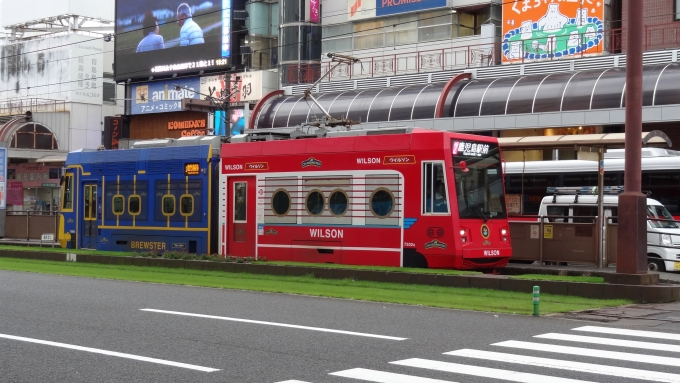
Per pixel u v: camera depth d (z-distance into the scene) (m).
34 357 9.53
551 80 36.84
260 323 12.19
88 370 8.81
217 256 23.19
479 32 47.44
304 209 22.95
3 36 77.25
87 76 67.62
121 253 26.23
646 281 15.81
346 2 52.00
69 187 30.67
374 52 50.34
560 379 8.34
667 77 33.00
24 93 70.69
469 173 20.72
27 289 17.22
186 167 26.44
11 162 62.78
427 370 8.77
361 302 15.13
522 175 29.20
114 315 13.06
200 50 56.31
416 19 48.81
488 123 37.16
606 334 11.33
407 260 20.70
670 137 34.19
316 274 19.92
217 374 8.60
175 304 14.64
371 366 8.98
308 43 53.16
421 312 13.63
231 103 54.72
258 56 56.62
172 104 58.56
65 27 72.12
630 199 16.02
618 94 34.16
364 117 42.88
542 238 22.92
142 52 60.09
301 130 24.84
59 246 33.91
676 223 23.70
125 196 28.42
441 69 46.84
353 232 21.78
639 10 16.05
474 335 11.15
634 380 8.34
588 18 40.53
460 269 20.00
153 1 59.38
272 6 57.22
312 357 9.52
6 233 38.06
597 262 21.86
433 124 39.06
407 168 20.81
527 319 12.84
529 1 42.31
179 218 26.58
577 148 21.70
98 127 68.31
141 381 8.28
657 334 11.36
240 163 24.73
